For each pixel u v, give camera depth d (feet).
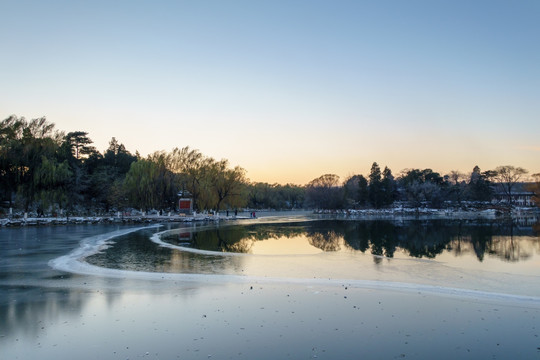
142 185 254.47
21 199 205.46
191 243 126.41
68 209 252.83
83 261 85.15
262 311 47.80
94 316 45.52
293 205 648.38
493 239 144.05
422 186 511.40
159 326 42.14
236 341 38.04
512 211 449.48
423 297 55.01
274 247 119.34
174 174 286.87
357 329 41.68
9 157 194.29
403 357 34.63
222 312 47.32
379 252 107.04
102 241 126.41
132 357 34.19
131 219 233.14
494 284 64.08
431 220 289.33
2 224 182.60
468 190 539.70
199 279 66.28
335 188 495.00
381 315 46.57
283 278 67.51
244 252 105.29
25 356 34.30
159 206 282.56
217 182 295.69
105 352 35.22
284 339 38.65
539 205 348.18
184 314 46.44
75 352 35.19
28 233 152.76
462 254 103.09
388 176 604.49
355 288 60.18
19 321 43.65
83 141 360.28
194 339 38.45
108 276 68.59
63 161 230.07
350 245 125.59
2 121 202.39
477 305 51.16
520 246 122.01
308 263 85.15
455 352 35.86
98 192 282.97
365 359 34.12
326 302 52.03
